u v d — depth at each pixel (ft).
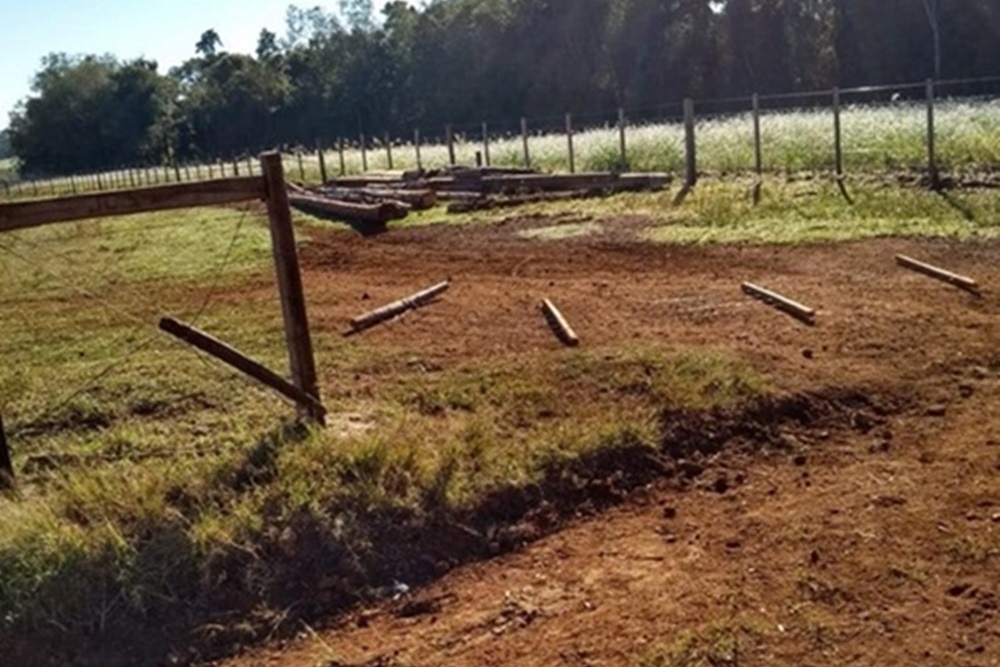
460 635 10.62
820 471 13.93
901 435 14.92
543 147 70.33
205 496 12.96
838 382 16.61
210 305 28.02
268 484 13.14
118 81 236.84
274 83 217.77
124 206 13.93
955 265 24.62
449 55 184.96
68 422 17.57
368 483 12.97
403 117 195.11
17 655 10.53
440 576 11.94
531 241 35.94
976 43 128.06
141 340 23.98
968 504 12.48
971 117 50.90
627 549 12.13
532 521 12.91
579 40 170.40
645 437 14.48
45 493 13.67
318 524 12.28
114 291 32.58
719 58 156.46
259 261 36.58
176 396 18.37
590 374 17.54
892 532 11.93
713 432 15.07
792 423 15.49
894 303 21.45
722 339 19.58
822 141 50.75
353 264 34.78
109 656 10.65
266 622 11.12
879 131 49.90
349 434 14.90
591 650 10.06
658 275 27.12
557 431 14.73
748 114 80.74
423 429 15.05
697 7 158.81
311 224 49.26
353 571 11.85
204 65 277.23
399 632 10.84
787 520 12.49
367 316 23.56
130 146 230.48
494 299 25.61
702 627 10.23
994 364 17.37
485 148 70.59
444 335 21.97
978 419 15.19
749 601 10.69
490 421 15.46
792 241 29.73
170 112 231.50
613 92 166.40
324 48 220.43
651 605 10.80
